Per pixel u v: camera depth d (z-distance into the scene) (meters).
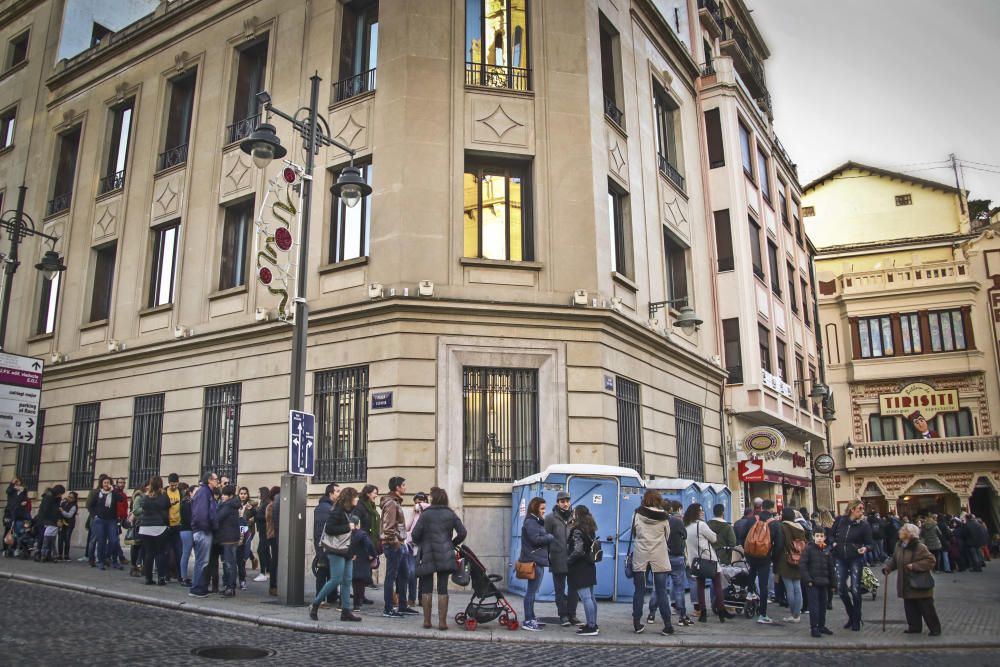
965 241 38.22
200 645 7.84
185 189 19.08
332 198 16.28
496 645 8.64
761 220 25.22
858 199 43.78
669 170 20.86
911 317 37.50
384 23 16.09
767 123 27.75
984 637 9.89
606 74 18.50
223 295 17.47
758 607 11.58
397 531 10.36
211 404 17.27
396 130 15.34
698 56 25.53
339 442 14.88
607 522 12.86
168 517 12.39
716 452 21.17
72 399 20.47
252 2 18.91
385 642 8.51
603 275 15.86
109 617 9.27
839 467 37.09
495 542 13.93
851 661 8.38
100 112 22.25
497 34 16.56
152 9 27.75
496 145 15.73
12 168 24.81
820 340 35.16
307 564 14.59
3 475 21.88
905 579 10.23
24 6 26.33
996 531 34.34
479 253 15.48
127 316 19.61
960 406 36.00
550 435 14.60
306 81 17.31
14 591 11.16
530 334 14.95
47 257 18.34
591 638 9.02
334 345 15.20
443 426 14.12
